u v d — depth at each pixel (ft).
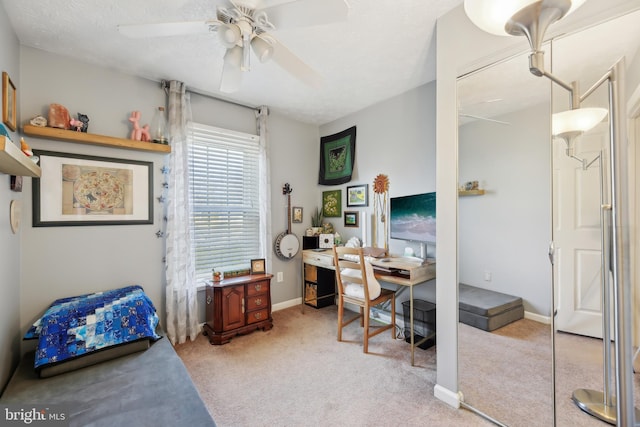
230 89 6.28
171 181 8.65
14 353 5.95
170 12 5.65
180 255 8.74
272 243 11.43
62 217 7.14
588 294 4.29
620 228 3.28
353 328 9.79
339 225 12.13
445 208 5.92
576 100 4.21
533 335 4.92
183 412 4.06
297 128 12.38
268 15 4.40
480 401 5.51
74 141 7.23
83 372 5.09
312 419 5.44
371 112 10.73
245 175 10.78
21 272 6.59
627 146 3.45
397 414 5.56
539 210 4.76
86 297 6.98
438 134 6.03
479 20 3.04
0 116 5.22
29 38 6.48
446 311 5.92
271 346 8.41
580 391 4.43
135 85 8.34
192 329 8.92
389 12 5.70
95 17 5.78
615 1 3.81
